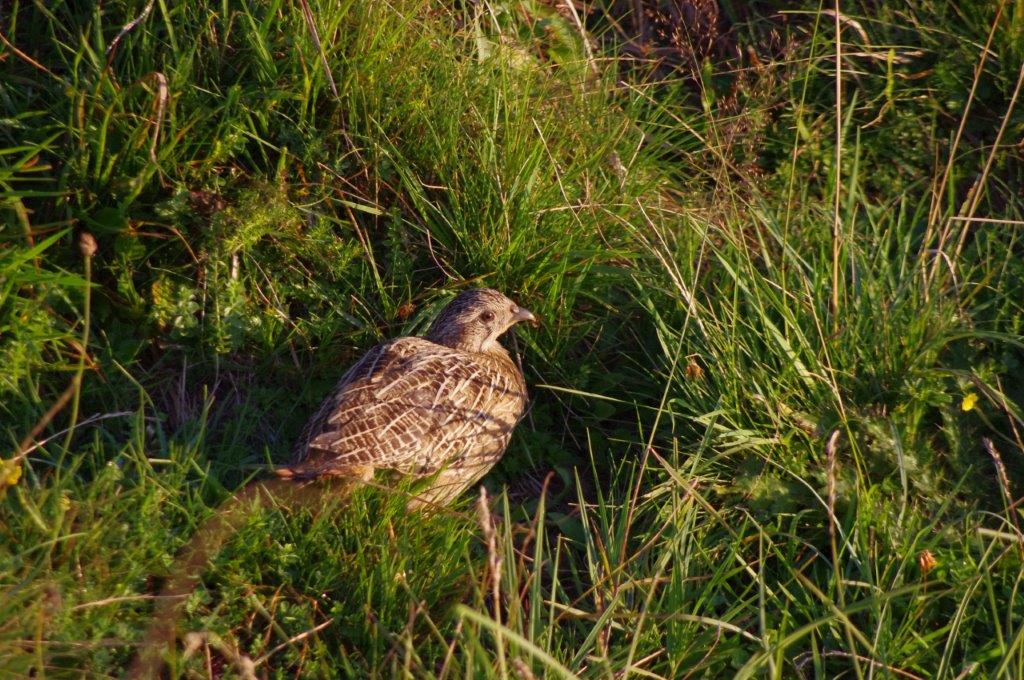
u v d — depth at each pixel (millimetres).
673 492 9227
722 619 8562
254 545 8516
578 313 11172
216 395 10273
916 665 8586
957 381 10242
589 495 10242
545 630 8180
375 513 9055
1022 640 7926
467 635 7918
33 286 9508
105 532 8203
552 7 13086
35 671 7445
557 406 10797
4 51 10688
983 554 8641
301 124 10898
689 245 10883
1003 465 9664
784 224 11664
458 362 10000
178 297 10273
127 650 7719
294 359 10516
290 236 10625
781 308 10203
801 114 12469
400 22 11422
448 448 9641
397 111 11148
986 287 11195
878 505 9445
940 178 12438
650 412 10594
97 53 10594
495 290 10695
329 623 8344
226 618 8195
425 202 11078
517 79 11836
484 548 9328
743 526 9156
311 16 10555
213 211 10320
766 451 9766
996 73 12430
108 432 9578
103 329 10164
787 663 8609
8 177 9586
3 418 9336
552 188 11148
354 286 10805
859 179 12547
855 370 10172
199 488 8859
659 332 10383
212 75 10953
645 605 7824
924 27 12648
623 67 13320
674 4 13406
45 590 7434
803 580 7973
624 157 11859
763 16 13516
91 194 10070
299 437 9664
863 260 10766
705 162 12297
